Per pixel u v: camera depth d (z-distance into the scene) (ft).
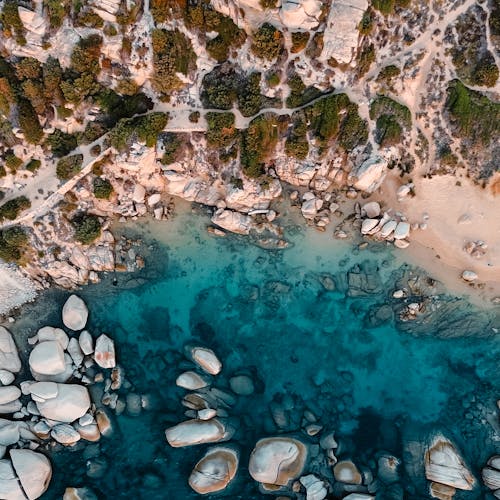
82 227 120.47
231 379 120.57
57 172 117.39
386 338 120.67
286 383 121.39
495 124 112.98
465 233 118.21
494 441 114.52
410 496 112.37
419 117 116.26
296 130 116.57
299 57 112.27
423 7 109.50
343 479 112.68
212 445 116.88
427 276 119.65
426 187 118.73
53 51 107.65
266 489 114.21
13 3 102.83
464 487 110.22
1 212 117.29
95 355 121.08
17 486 113.39
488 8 108.37
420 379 119.55
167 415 119.85
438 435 114.52
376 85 114.52
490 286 118.01
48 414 117.50
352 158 118.52
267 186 120.88
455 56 111.96
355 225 121.49
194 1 108.58
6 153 115.65
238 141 118.42
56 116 114.62
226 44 111.86
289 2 104.94
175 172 121.39
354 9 105.81
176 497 116.57
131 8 106.22
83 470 119.24
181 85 115.03
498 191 116.26
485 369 118.32
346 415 119.55
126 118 115.03
